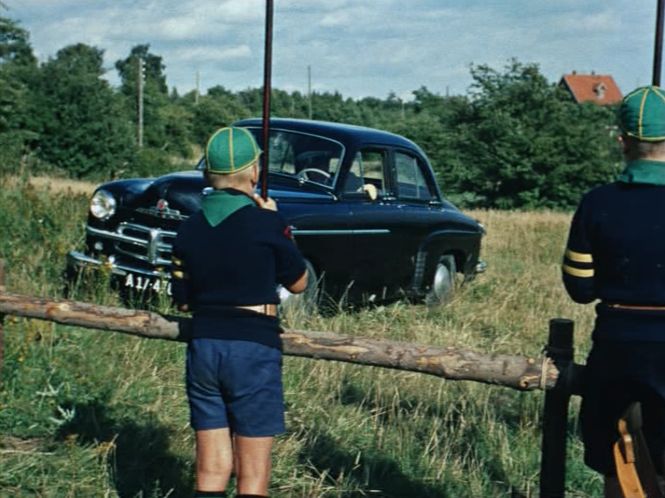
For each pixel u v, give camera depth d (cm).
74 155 4300
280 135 902
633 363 332
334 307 855
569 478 523
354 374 641
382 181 927
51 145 4281
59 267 900
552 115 4234
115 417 565
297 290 398
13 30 3684
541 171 4169
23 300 499
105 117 4366
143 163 4522
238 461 386
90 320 482
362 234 870
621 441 329
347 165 876
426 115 6253
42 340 634
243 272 380
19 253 918
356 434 556
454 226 1007
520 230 2077
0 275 509
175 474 504
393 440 549
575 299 354
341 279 858
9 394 573
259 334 380
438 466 521
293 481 495
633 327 334
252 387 379
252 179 395
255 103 8162
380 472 517
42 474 489
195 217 392
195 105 7156
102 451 509
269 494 480
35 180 2350
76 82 4319
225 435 390
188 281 395
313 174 873
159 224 810
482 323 898
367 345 431
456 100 4447
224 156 386
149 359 649
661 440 335
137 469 507
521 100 4303
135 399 590
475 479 507
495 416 585
